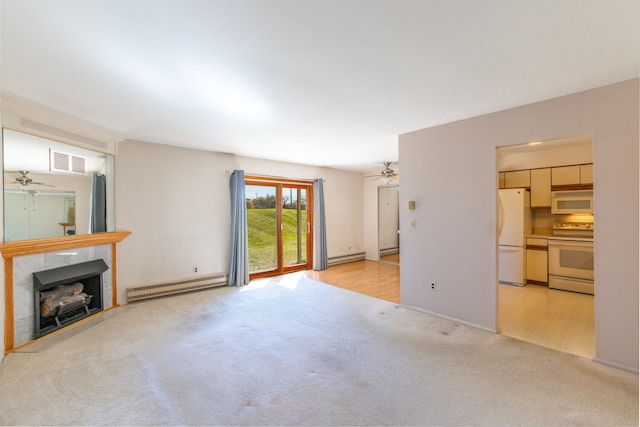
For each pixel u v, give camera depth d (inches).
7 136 104.5
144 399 77.7
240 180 199.2
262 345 110.0
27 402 76.2
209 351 105.1
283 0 53.4
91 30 62.4
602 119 94.2
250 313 144.8
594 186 95.8
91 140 138.0
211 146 176.9
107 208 150.6
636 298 89.0
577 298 166.6
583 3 54.9
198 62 76.8
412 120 128.5
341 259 276.8
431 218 140.0
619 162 91.3
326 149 187.2
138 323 131.1
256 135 151.6
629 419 69.5
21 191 109.7
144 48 69.9
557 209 189.6
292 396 79.4
